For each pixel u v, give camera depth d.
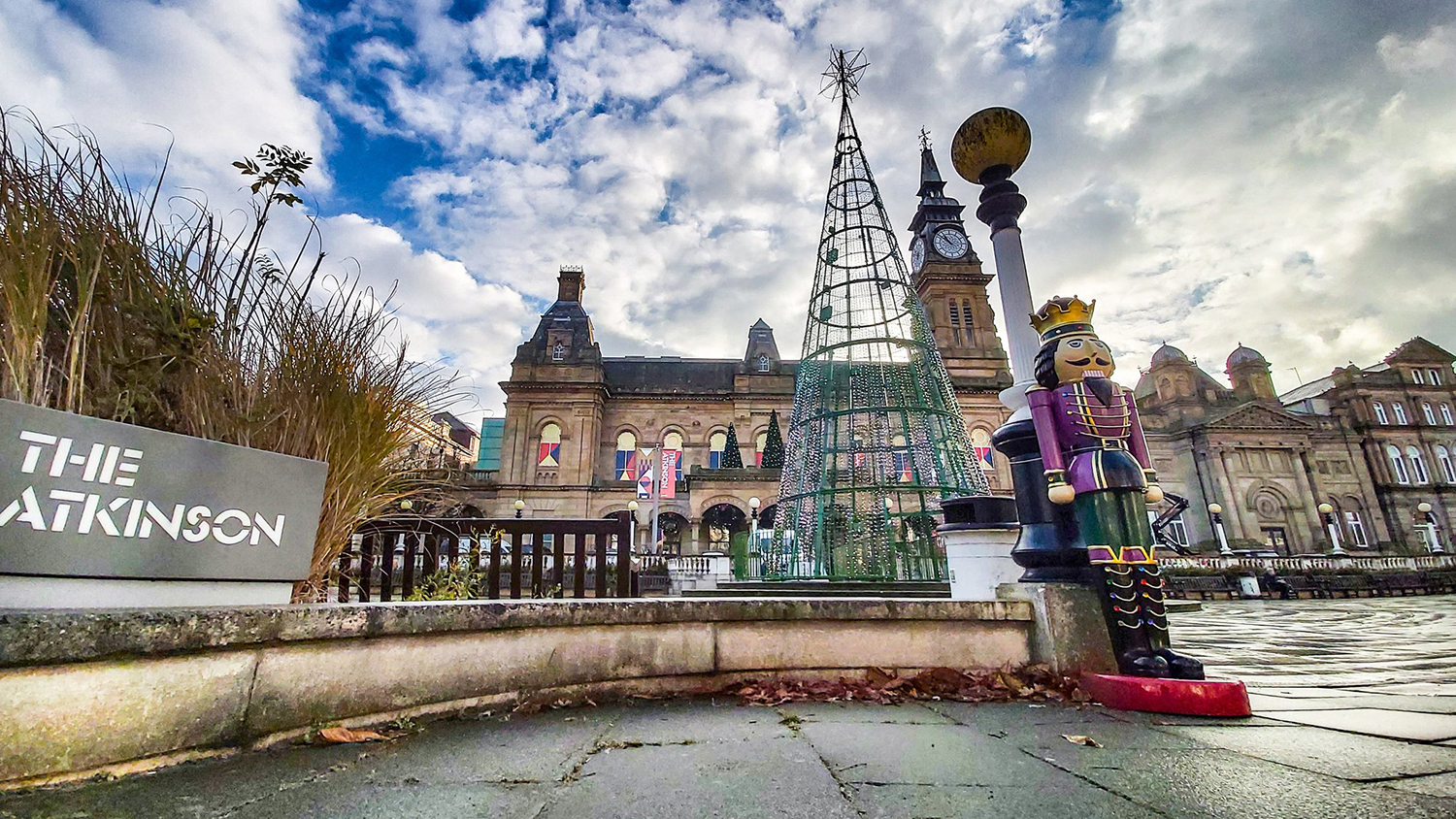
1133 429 3.58
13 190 1.98
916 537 11.73
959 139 5.74
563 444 33.75
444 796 1.80
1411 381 46.31
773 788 1.90
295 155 2.92
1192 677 3.09
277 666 2.23
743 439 35.50
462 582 4.55
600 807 1.73
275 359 2.74
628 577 4.65
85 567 1.89
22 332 1.93
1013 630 3.71
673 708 3.00
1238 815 1.67
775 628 3.55
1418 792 1.85
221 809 1.65
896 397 11.78
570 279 39.44
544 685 2.98
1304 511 38.94
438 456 3.69
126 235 2.32
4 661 1.61
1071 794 1.85
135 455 2.07
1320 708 3.16
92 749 1.79
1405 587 23.31
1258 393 47.44
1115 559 3.39
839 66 13.53
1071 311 3.75
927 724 2.74
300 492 2.56
